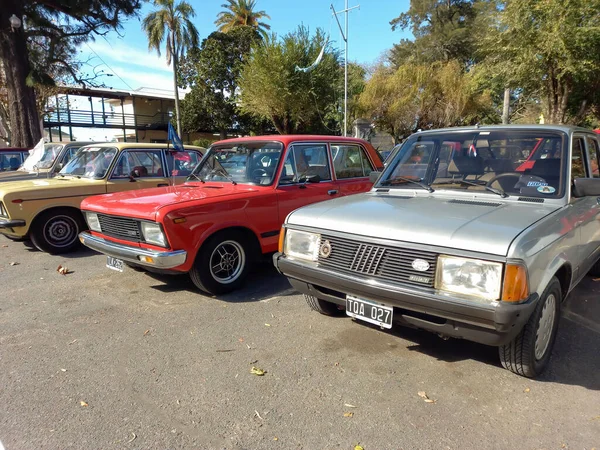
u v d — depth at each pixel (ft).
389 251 9.32
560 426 8.21
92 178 22.99
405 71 92.43
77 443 7.95
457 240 8.54
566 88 51.96
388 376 10.08
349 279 9.72
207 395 9.41
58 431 8.29
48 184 21.76
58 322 13.41
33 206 20.77
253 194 15.87
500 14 51.96
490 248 8.15
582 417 8.48
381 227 9.62
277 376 10.14
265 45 81.61
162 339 12.14
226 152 18.74
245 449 7.74
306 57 81.30
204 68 99.25
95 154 24.49
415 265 8.87
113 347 11.70
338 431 8.18
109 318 13.66
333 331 12.49
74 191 21.76
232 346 11.66
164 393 9.52
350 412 8.75
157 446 7.84
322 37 82.53
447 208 10.39
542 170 11.30
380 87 92.02
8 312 14.28
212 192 15.89
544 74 51.31
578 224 10.91
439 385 9.68
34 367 10.70
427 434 8.04
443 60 136.67
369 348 11.46
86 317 13.76
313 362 10.76
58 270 18.92
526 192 11.09
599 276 16.89
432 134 13.71
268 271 18.42
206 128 106.32
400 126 96.84
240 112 98.58
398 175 13.56
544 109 59.11
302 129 91.97
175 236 13.70
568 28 44.70
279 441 7.93
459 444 7.76
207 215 14.47
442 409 8.80
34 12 58.85
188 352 11.36
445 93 92.48
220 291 15.35
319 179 17.79
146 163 24.23
